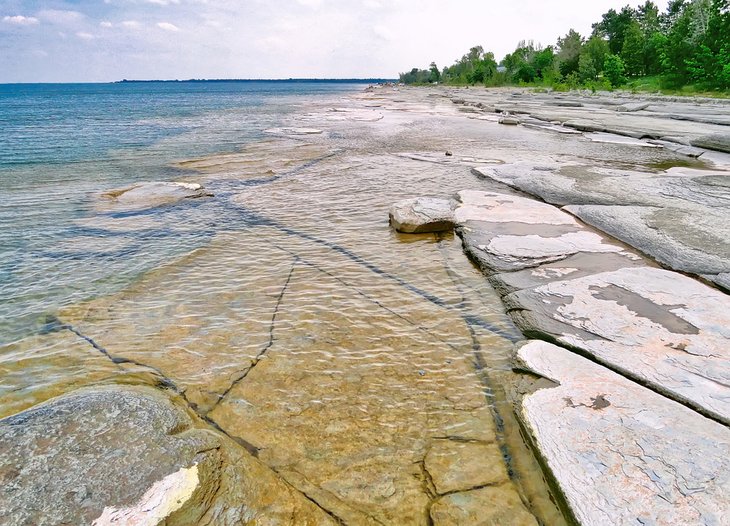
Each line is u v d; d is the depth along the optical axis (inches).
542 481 127.6
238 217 378.0
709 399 145.9
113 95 4033.0
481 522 116.8
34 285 254.2
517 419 149.9
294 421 152.5
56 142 834.8
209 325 212.5
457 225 335.9
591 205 365.1
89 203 418.0
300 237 330.3
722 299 209.6
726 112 1117.1
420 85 5644.7
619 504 111.9
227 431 147.2
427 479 130.0
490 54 4500.5
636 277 235.5
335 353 191.0
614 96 1824.6
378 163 617.0
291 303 233.3
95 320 217.0
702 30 1926.7
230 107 2023.9
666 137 750.5
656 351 173.3
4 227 350.3
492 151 699.4
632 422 137.6
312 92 4628.4
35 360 186.2
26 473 119.1
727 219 318.0
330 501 122.7
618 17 3280.0
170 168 586.9
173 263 283.4
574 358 173.6
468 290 245.8
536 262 264.8
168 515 111.7
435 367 181.9
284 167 594.9
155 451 129.9
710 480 115.5
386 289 248.4
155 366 181.8
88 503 111.8
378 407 159.6
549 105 1540.4
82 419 140.5
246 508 118.1
